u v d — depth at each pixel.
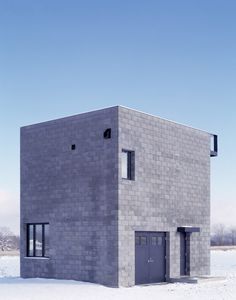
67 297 18.75
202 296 19.67
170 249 25.03
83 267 23.34
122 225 22.30
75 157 24.34
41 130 26.31
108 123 23.02
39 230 26.14
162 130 25.33
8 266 42.88
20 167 27.16
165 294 20.09
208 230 28.08
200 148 28.20
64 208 24.56
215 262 50.44
